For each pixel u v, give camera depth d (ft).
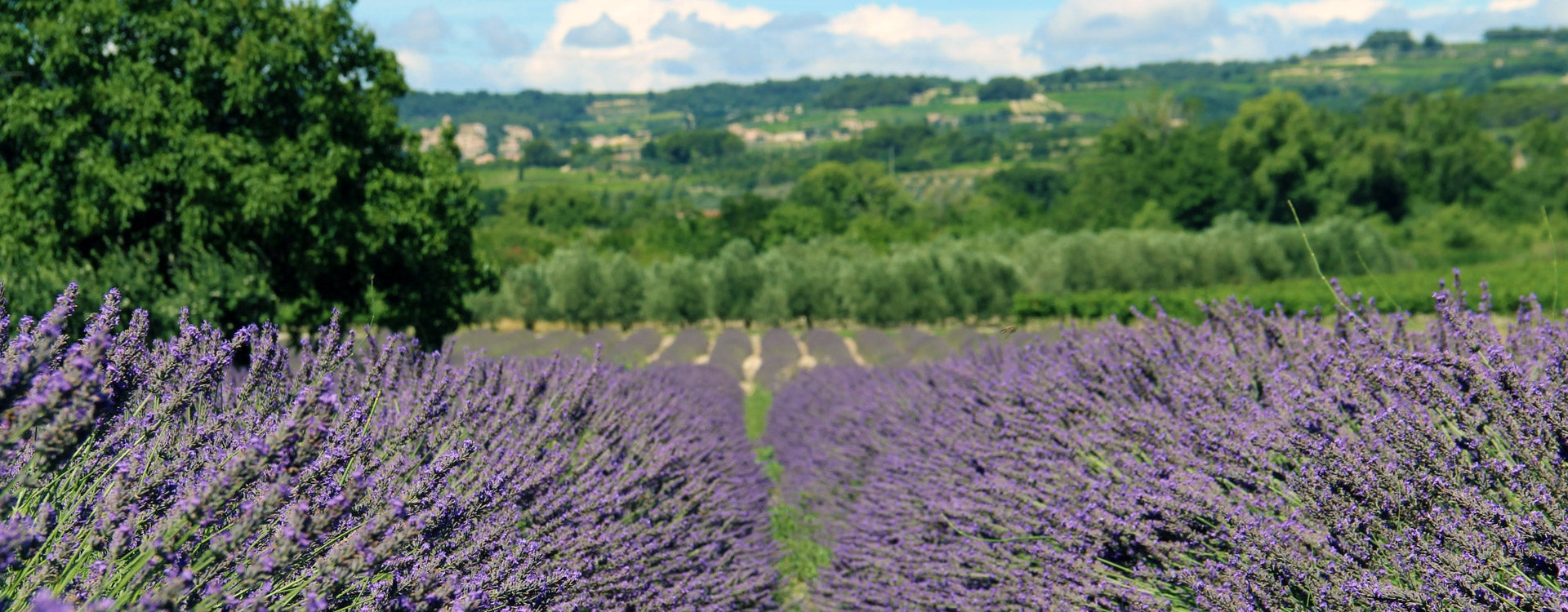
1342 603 7.87
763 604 17.56
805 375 41.57
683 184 544.21
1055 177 338.54
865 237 186.39
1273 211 213.46
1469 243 184.14
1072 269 107.24
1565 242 160.04
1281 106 213.87
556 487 11.79
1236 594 8.70
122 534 5.73
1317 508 8.64
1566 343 9.13
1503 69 626.23
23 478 5.28
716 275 100.58
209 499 5.62
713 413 30.45
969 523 13.70
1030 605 11.53
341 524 7.39
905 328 88.02
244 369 13.30
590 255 102.63
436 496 8.18
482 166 604.49
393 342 10.23
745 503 21.06
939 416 19.24
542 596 8.61
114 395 6.70
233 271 28.48
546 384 14.61
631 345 72.02
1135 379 13.88
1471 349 9.00
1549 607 6.77
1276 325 12.57
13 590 5.70
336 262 34.83
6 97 29.07
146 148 30.32
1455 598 7.31
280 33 32.55
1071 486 12.04
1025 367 17.83
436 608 7.15
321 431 5.86
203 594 6.33
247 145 31.35
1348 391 10.03
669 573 14.02
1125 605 10.25
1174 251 112.47
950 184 474.08
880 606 16.29
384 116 34.68
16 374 5.08
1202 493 9.86
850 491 22.02
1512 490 8.05
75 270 24.93
